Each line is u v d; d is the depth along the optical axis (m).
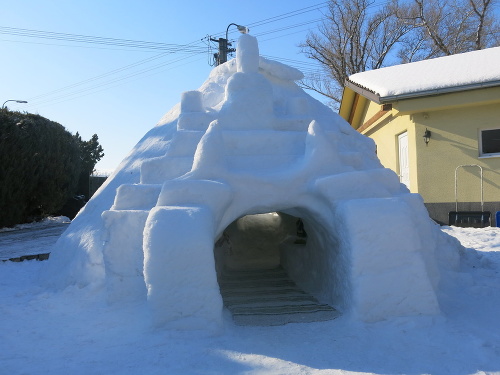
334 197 4.65
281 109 6.29
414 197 5.02
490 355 3.39
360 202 4.38
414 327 3.95
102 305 4.61
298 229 7.84
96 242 5.30
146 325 4.00
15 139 14.19
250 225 9.21
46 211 16.36
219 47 21.02
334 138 5.93
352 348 3.61
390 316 4.09
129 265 4.63
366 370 3.21
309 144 5.10
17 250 9.78
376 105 14.44
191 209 4.14
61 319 4.40
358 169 5.55
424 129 10.96
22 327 4.22
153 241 3.95
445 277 5.22
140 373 3.22
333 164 5.02
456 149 10.71
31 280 6.41
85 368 3.33
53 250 6.25
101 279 5.00
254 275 7.28
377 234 4.21
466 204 10.66
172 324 3.88
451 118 10.73
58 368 3.34
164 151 5.98
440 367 3.26
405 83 11.01
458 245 6.39
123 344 3.73
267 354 3.49
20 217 15.11
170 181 4.43
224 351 3.53
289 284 6.44
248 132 5.33
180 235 3.96
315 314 4.44
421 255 4.24
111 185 6.27
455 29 26.61
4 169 13.98
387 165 13.27
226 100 5.83
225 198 4.47
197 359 3.40
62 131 16.48
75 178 17.83
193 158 5.20
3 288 5.93
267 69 6.84
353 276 4.16
